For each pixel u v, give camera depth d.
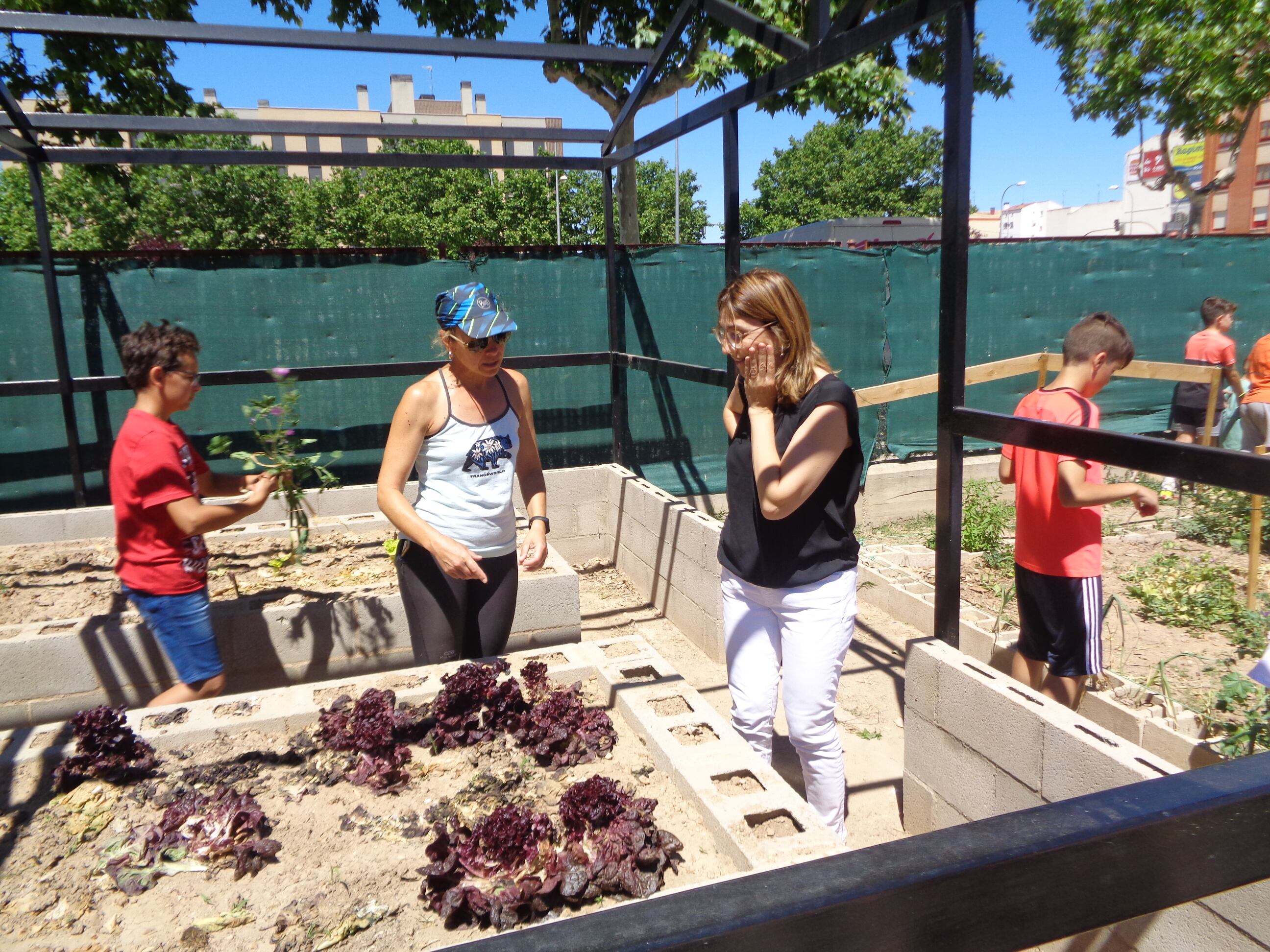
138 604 3.36
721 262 7.48
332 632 4.31
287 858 2.19
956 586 3.13
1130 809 0.66
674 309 7.43
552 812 2.35
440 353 6.77
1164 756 3.14
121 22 4.21
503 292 7.08
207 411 6.59
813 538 2.71
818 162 47.47
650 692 2.94
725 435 7.67
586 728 2.69
